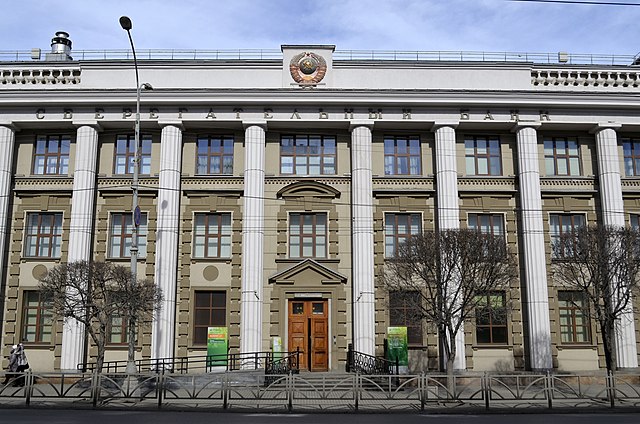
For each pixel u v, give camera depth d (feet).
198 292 97.40
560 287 97.35
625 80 102.47
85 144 98.27
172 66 100.78
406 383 68.39
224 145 102.37
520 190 99.50
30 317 96.73
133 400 65.72
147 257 97.25
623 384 80.33
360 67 101.50
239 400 66.80
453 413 60.80
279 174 100.48
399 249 76.84
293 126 100.73
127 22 73.82
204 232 99.66
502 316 81.66
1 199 97.55
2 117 98.73
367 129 99.40
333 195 100.12
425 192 100.37
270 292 96.68
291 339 95.81
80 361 91.61
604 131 100.68
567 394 71.61
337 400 66.49
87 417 54.13
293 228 100.07
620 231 73.31
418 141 103.45
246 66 100.94
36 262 97.86
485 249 72.23
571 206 100.83
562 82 102.63
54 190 99.55
